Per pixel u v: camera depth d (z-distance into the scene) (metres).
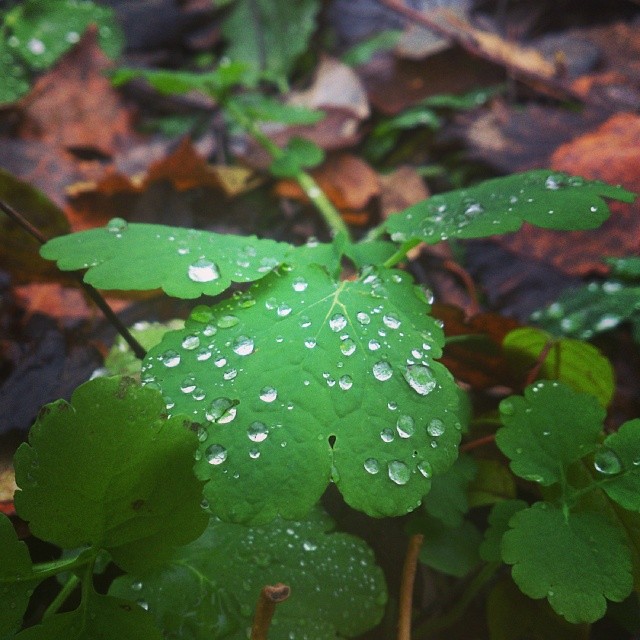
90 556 0.16
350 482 0.16
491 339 0.22
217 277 0.18
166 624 0.17
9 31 0.37
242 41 0.41
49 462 0.16
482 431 0.22
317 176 0.33
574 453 0.18
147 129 0.37
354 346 0.17
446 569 0.19
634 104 0.34
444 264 0.29
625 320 0.25
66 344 0.24
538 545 0.17
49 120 0.35
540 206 0.19
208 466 0.16
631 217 0.27
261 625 0.16
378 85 0.39
